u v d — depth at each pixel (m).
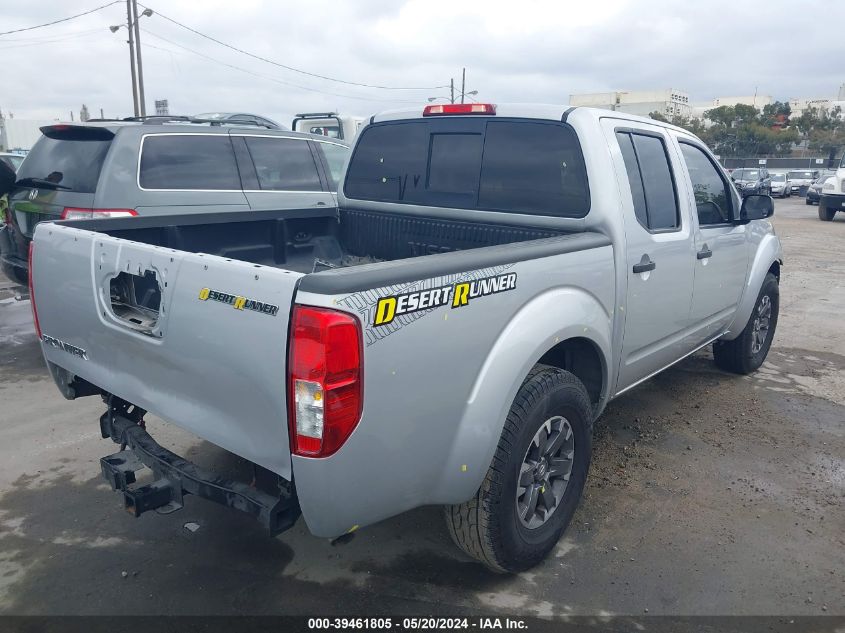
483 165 3.88
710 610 2.86
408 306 2.25
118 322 2.73
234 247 4.04
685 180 4.10
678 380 5.64
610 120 3.60
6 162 6.26
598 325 3.25
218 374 2.34
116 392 2.87
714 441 4.47
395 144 4.30
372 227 4.46
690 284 4.18
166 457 2.74
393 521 3.49
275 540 3.32
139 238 3.54
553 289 2.95
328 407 2.08
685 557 3.21
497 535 2.78
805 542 3.35
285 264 4.34
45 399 5.04
